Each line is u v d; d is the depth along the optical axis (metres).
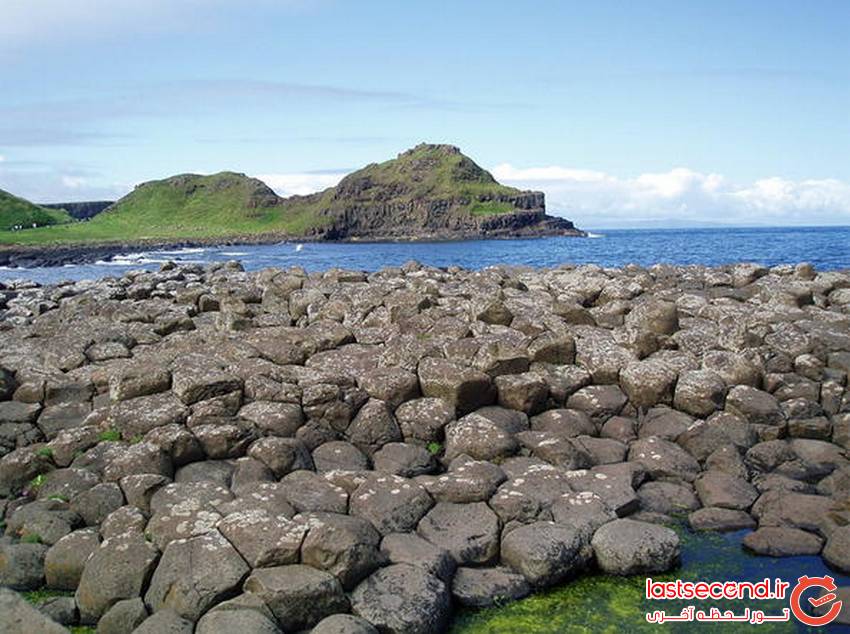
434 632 10.05
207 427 14.19
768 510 13.05
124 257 108.62
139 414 14.60
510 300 23.30
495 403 16.19
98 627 10.20
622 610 10.72
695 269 30.03
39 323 23.61
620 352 17.56
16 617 9.36
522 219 186.62
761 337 18.73
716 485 13.71
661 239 156.25
